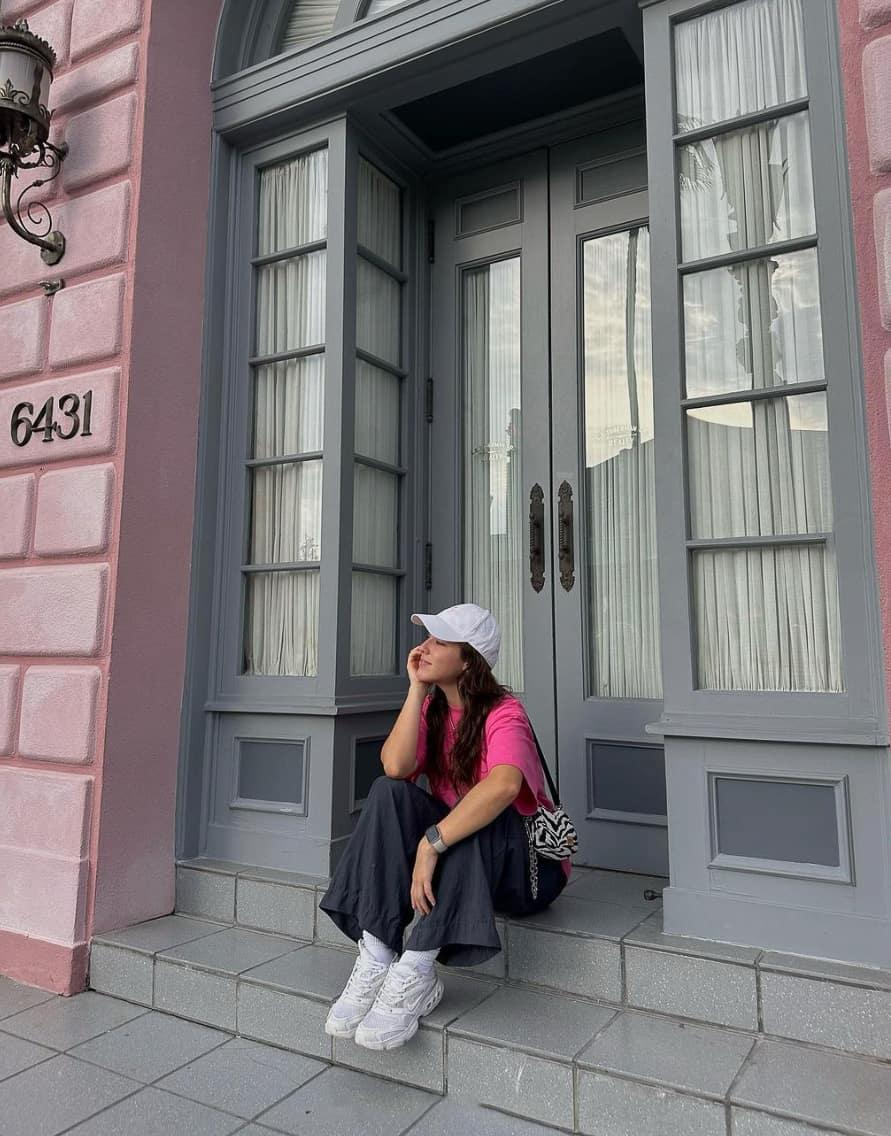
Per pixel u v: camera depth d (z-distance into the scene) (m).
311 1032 2.17
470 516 3.40
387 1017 1.93
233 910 2.77
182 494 3.06
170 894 2.90
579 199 3.27
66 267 3.10
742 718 2.16
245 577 3.19
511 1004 2.10
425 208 3.58
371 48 2.92
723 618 2.30
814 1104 1.64
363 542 3.19
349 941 2.53
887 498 1.96
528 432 3.26
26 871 2.77
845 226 2.16
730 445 2.34
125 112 3.04
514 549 3.29
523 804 2.16
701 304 2.43
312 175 3.23
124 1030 2.33
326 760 2.82
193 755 3.01
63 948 2.61
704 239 2.45
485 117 3.32
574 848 2.20
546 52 2.79
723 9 2.47
